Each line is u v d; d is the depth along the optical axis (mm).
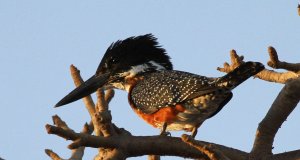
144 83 12891
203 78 11484
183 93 11414
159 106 11969
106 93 10359
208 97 11031
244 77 10188
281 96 8625
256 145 8898
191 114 11609
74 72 10117
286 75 10367
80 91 12758
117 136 8438
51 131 7051
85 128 9062
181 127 12133
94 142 7836
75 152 9188
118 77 14273
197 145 7047
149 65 14305
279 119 8711
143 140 8602
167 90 11789
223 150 8930
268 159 8844
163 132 12016
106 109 8844
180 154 8844
